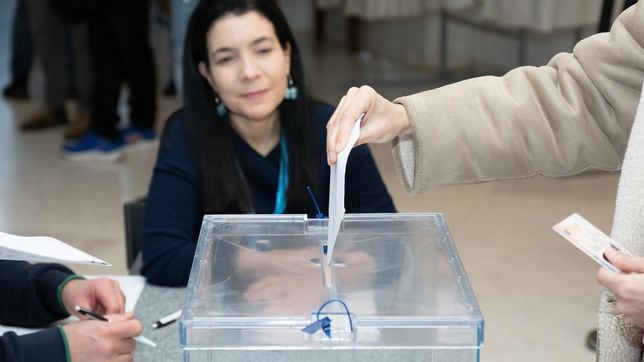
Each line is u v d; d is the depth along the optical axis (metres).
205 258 0.97
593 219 3.43
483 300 2.78
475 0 5.36
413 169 1.18
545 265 3.03
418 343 0.81
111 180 3.97
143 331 1.35
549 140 1.15
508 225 3.39
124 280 1.60
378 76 5.95
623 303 0.92
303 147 1.74
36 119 4.77
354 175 1.80
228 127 1.74
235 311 0.83
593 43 1.14
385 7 5.55
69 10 4.06
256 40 1.66
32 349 1.18
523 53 5.29
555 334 2.56
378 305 0.84
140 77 4.30
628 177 1.01
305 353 0.83
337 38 7.21
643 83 1.04
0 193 3.82
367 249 0.99
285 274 0.92
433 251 0.98
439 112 1.14
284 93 1.74
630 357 1.05
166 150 1.76
